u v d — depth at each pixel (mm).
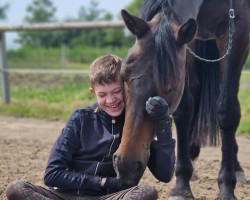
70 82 12594
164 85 3299
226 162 4270
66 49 25203
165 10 3688
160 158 3227
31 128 8156
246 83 11016
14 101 10320
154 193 3049
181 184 4402
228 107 4262
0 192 4516
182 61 3471
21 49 25547
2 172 5262
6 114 9516
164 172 3238
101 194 3250
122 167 3145
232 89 4285
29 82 12914
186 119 4453
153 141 3291
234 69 4281
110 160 3250
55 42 30688
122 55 20484
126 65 3350
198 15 4258
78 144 3244
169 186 4828
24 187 3068
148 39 3414
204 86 4699
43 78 13719
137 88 3289
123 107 3279
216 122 4699
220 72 4512
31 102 10117
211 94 4680
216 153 6328
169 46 3340
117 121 3283
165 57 3311
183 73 3488
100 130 3238
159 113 3152
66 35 30609
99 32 29656
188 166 4453
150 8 3734
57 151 3213
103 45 29312
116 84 3201
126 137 3189
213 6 4219
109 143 3219
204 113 4707
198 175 5238
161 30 3391
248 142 6828
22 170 5387
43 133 7719
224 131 4297
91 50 24312
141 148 3186
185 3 3793
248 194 4629
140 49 3391
